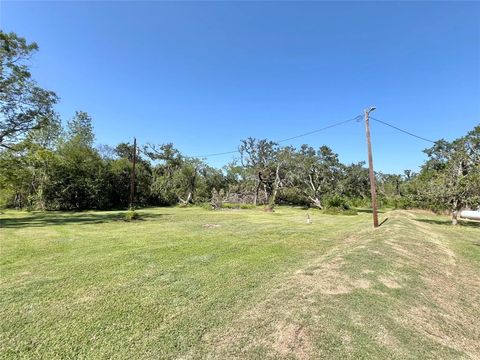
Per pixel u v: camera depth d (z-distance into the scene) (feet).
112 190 105.60
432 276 21.21
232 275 20.15
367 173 111.14
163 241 32.68
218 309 14.53
